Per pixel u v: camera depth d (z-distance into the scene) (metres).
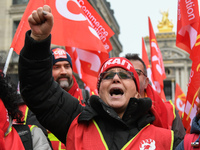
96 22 5.05
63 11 4.01
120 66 2.70
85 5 4.97
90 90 5.10
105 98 2.66
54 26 3.94
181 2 4.48
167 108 4.05
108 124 2.58
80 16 4.07
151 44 6.83
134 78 2.74
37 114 2.70
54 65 4.13
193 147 2.31
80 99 4.25
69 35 3.97
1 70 2.79
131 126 2.56
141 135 2.50
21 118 2.85
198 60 3.59
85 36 4.03
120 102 2.60
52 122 2.69
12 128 2.61
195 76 3.57
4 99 2.66
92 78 5.14
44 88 2.61
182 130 4.00
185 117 3.66
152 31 6.86
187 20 4.38
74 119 2.68
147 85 3.89
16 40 3.54
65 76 4.13
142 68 3.84
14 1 19.33
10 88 2.74
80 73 5.12
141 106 2.52
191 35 4.39
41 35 2.43
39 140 2.67
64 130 2.73
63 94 2.79
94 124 2.58
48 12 2.38
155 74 6.74
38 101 2.61
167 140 2.49
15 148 2.46
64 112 2.73
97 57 5.14
